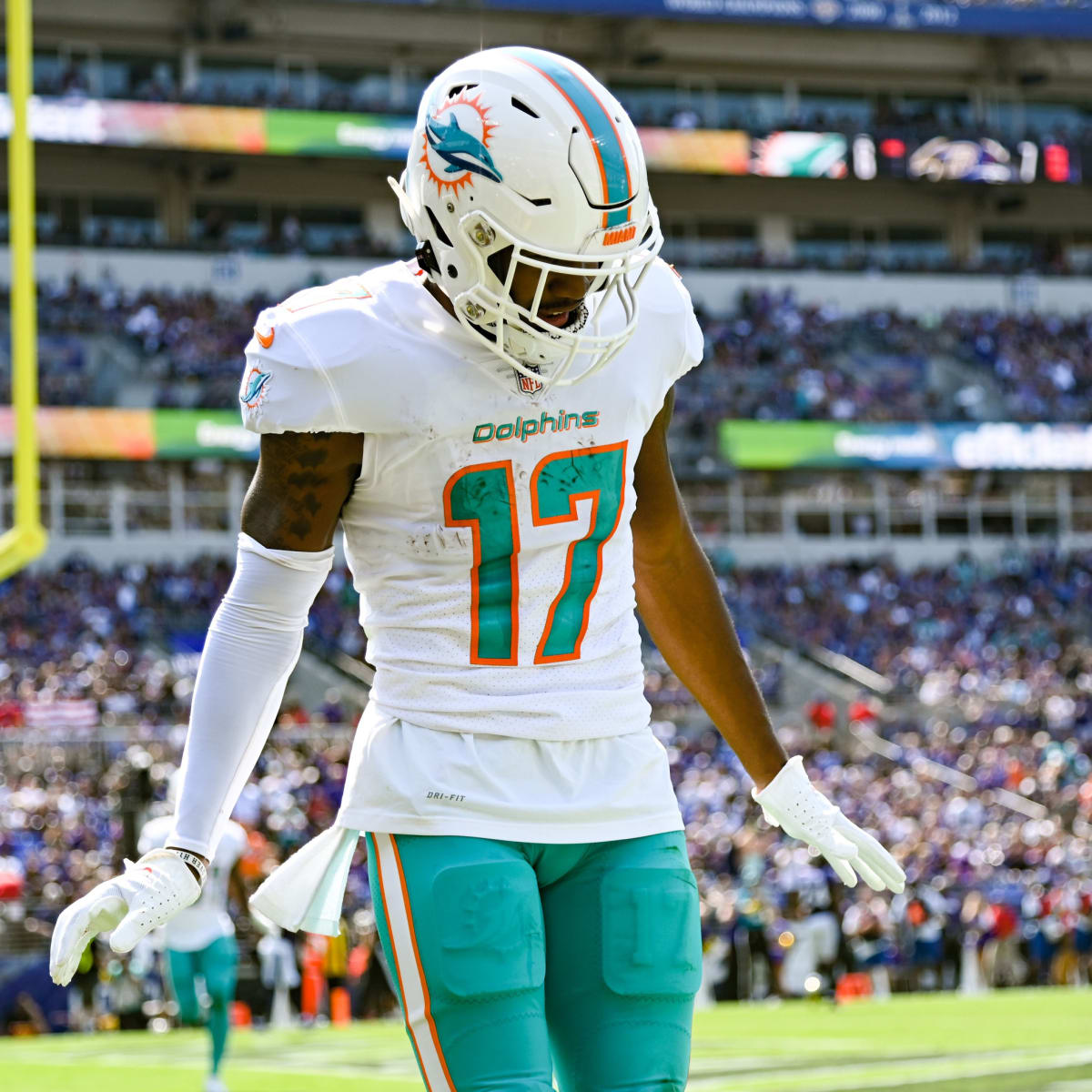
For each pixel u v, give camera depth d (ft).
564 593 29.94
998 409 449.06
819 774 311.47
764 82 479.00
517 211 28.17
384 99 451.12
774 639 384.88
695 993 29.96
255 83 442.09
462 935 28.12
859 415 435.94
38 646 333.21
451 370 29.19
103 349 401.08
